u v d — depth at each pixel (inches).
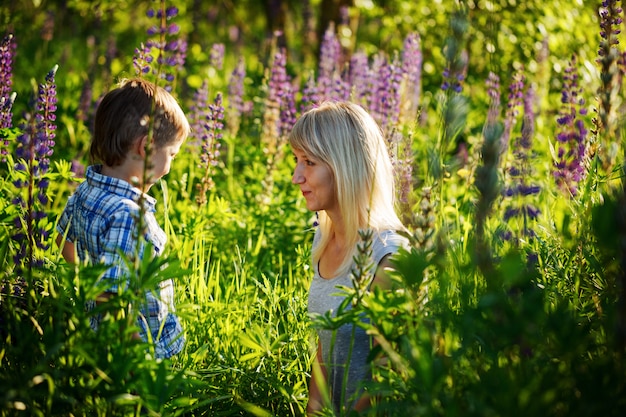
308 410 121.7
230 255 189.0
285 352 139.7
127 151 119.4
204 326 141.3
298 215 206.7
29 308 106.1
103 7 434.3
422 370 80.0
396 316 95.7
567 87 179.6
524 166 148.2
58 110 293.7
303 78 359.3
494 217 128.3
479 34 302.0
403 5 375.6
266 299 151.8
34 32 438.3
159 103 120.7
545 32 312.5
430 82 363.9
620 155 121.6
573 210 124.1
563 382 81.0
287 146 263.1
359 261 96.3
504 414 75.7
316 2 430.9
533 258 116.9
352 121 121.0
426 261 91.1
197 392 122.8
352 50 395.5
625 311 78.4
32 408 92.5
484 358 91.1
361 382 97.3
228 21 577.0
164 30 113.3
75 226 122.3
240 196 228.7
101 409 97.0
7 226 128.7
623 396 78.6
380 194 121.3
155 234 120.3
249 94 339.9
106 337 97.8
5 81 167.2
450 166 99.2
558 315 82.0
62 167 139.1
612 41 120.8
